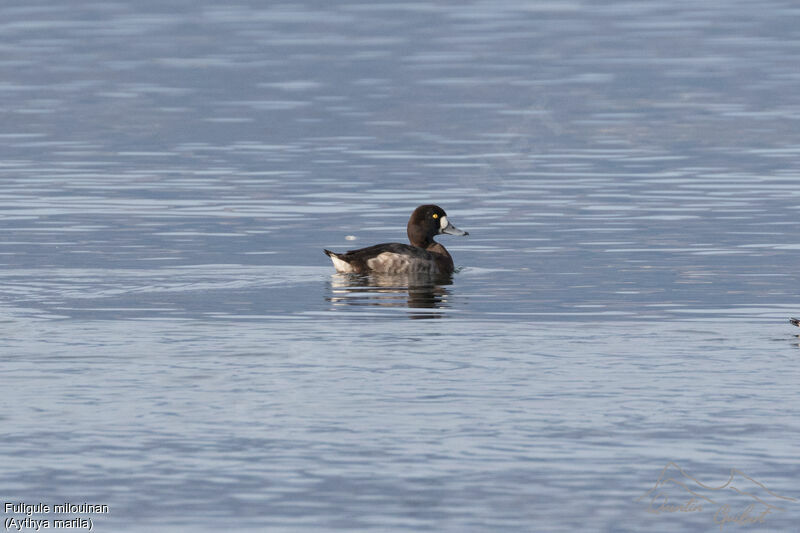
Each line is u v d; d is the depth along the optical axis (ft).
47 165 116.47
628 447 35.88
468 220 87.92
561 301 59.52
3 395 40.81
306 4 307.17
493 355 46.75
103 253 74.84
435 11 287.28
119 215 89.97
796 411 39.04
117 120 150.10
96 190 101.86
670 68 197.06
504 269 69.77
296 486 33.14
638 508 31.91
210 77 192.54
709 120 146.10
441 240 80.38
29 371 44.04
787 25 256.52
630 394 41.04
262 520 31.17
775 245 76.43
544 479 33.58
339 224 87.15
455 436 36.78
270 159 120.37
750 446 35.94
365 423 37.99
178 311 56.29
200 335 50.55
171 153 124.67
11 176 109.60
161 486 33.14
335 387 41.96
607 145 128.26
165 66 205.36
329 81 187.52
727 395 40.88
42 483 33.32
